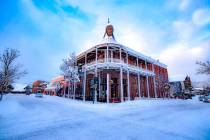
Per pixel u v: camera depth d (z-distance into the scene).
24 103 16.80
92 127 5.99
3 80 17.84
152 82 32.72
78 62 31.06
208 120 7.70
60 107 13.58
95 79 19.55
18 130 5.41
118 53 26.17
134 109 12.98
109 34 28.05
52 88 51.38
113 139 4.48
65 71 26.92
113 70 23.95
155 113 10.41
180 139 4.52
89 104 17.08
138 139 4.50
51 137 4.64
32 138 4.53
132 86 27.00
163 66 38.31
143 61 31.64
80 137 4.65
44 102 19.42
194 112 10.95
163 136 4.81
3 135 4.79
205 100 26.14
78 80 25.83
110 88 22.97
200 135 4.93
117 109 12.91
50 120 7.35
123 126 6.23
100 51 25.78
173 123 6.93
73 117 8.32
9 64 18.77
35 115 8.70
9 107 11.22
